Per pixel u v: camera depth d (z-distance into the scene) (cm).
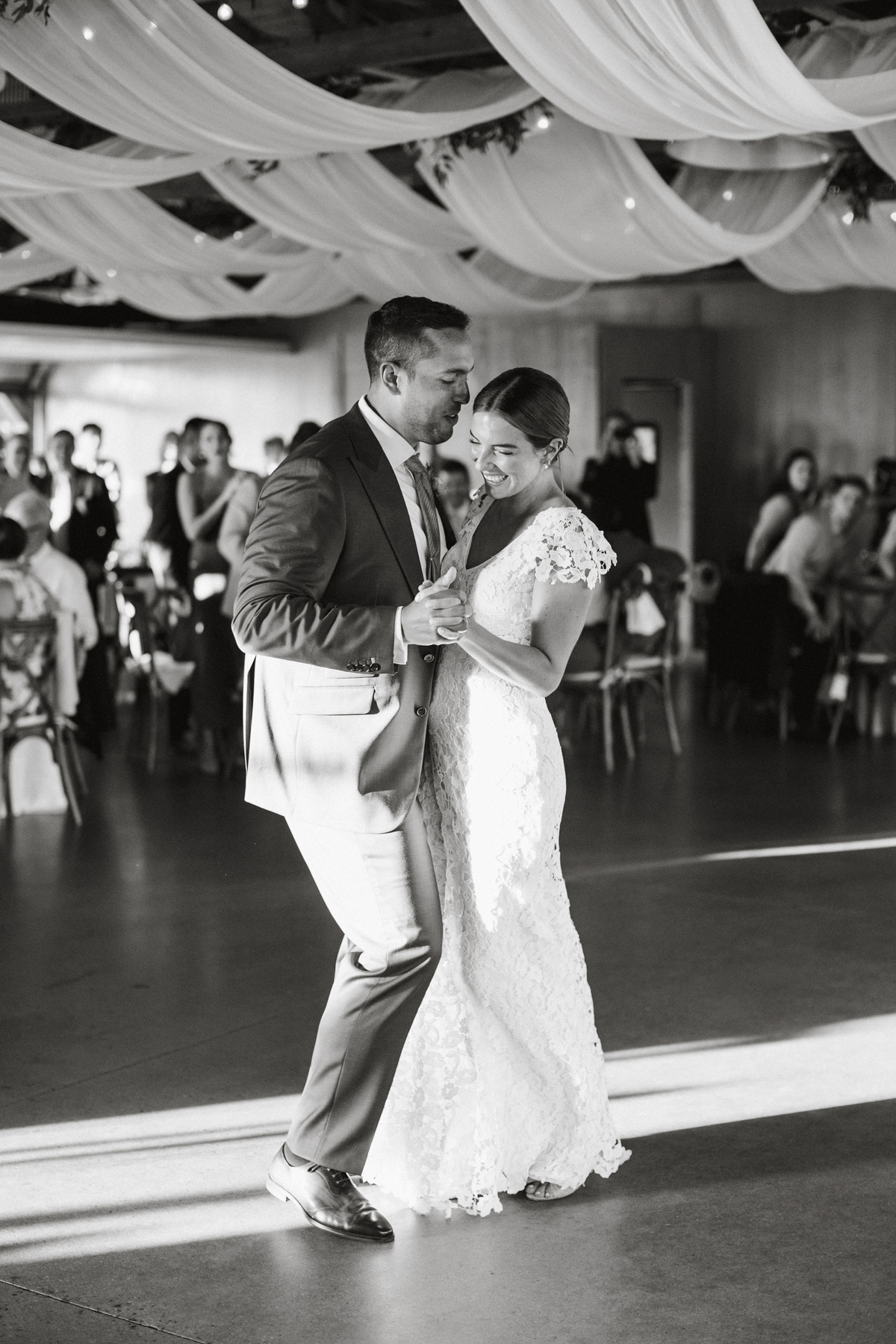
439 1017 321
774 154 731
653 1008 444
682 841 656
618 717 973
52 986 472
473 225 754
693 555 1353
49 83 544
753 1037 419
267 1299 285
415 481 312
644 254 744
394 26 604
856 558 952
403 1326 275
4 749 721
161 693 888
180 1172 340
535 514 319
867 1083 386
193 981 475
